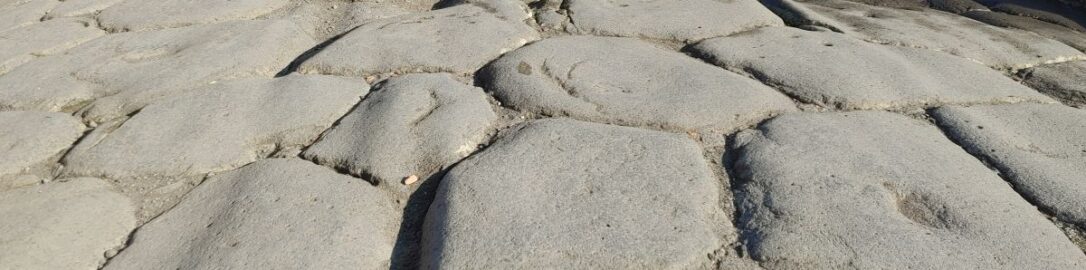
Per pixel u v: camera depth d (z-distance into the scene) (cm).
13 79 168
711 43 180
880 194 110
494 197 111
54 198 116
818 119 137
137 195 120
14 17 212
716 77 156
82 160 130
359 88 157
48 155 135
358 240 104
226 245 103
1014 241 100
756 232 104
